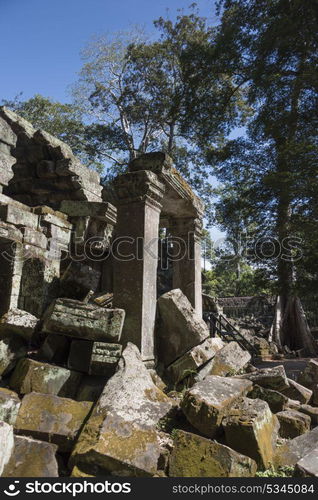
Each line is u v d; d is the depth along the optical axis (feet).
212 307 44.65
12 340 16.34
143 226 19.67
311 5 49.75
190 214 27.71
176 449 11.50
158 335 20.61
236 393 14.66
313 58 54.24
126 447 11.17
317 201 43.73
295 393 18.71
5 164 22.98
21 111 94.89
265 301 78.69
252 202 53.52
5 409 12.29
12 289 21.12
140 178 20.06
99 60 97.71
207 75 72.33
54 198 34.76
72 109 98.48
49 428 12.27
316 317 77.41
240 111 81.61
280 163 48.01
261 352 52.65
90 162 100.01
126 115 95.86
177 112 79.61
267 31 55.06
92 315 16.37
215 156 62.44
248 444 12.15
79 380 15.89
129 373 14.58
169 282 40.50
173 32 90.12
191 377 18.63
